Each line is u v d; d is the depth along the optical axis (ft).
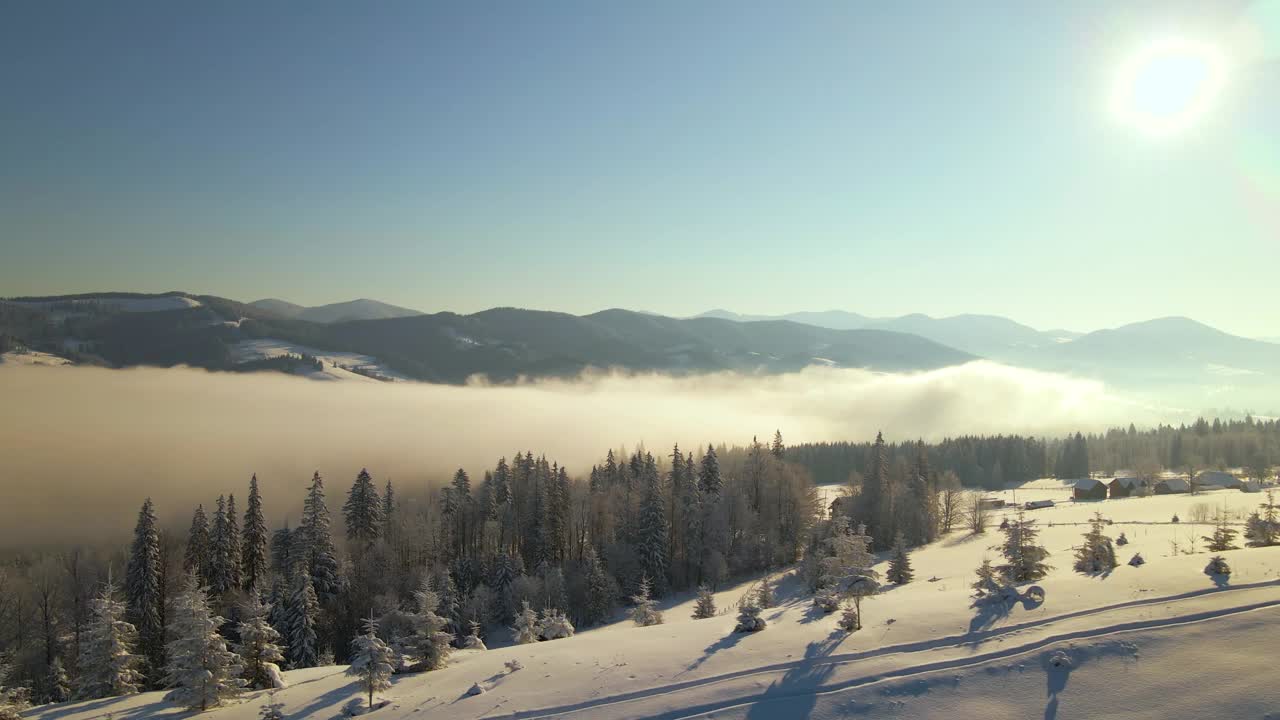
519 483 340.80
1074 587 131.54
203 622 117.39
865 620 125.70
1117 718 90.89
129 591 204.85
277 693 119.44
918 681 101.14
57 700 178.09
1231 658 99.55
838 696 99.35
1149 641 105.50
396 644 130.52
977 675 101.55
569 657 119.55
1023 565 151.12
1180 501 383.45
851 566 135.85
